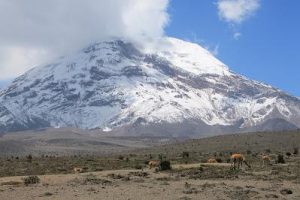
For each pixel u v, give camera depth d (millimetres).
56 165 68625
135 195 33250
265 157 63875
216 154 96188
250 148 124938
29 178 42000
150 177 45875
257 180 42562
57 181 42562
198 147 142500
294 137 142375
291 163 62406
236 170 50781
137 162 72625
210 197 32469
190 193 34219
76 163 72562
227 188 36812
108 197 32344
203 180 42812
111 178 44906
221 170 50969
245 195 33375
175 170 51844
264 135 154125
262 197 32594
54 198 32062
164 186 38281
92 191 35281
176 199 31578
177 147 153375
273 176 45562
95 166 65000
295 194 34344
